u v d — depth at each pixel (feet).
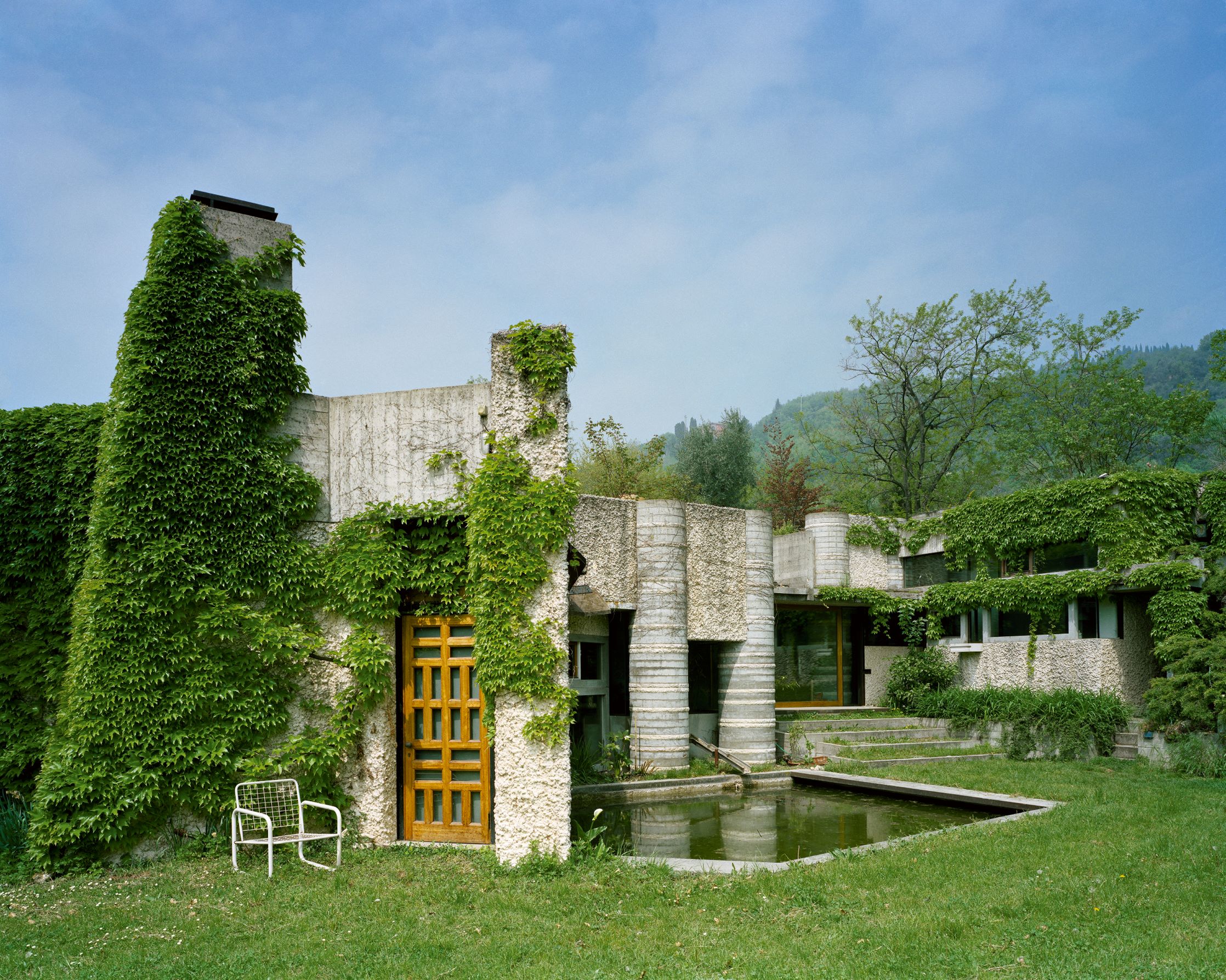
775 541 77.41
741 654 56.70
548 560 28.84
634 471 111.45
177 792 28.63
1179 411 99.19
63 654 33.96
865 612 74.28
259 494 30.66
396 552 31.19
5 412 35.63
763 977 17.57
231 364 30.86
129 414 29.45
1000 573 67.15
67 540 34.88
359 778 30.42
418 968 18.38
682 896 23.95
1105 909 21.66
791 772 52.06
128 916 22.36
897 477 121.39
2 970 18.60
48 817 27.53
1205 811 34.37
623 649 57.31
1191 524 57.00
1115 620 58.13
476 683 31.01
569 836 27.73
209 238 31.22
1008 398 110.73
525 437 29.35
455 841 30.35
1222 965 17.81
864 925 20.90
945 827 36.81
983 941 19.53
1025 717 56.29
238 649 30.17
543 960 18.81
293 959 18.94
